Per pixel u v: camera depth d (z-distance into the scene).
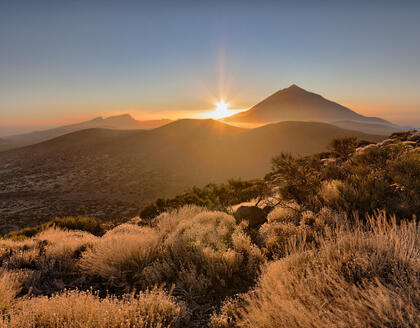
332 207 4.84
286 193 6.11
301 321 1.79
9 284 3.69
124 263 4.39
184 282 3.44
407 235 2.63
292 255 2.99
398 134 14.98
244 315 2.28
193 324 2.62
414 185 4.34
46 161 191.38
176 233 5.36
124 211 72.88
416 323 1.58
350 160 8.19
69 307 2.69
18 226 61.44
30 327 2.47
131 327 2.49
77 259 5.19
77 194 102.69
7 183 133.00
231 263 3.51
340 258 2.58
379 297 1.79
